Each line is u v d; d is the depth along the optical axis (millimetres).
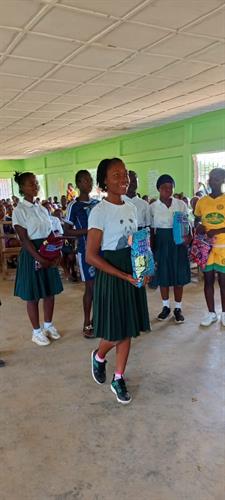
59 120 6777
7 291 4543
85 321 2953
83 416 1920
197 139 6859
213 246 2984
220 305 3594
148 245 1902
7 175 14422
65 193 11781
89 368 2447
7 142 9500
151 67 3961
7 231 5531
